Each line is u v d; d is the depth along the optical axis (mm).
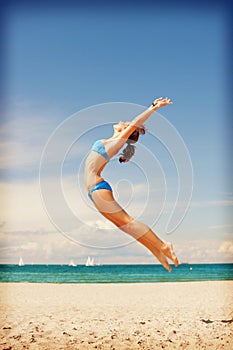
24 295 14367
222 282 16656
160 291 14930
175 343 6988
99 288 16172
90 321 8766
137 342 7055
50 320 8875
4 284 16578
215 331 7617
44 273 21469
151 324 8258
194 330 7707
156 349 6730
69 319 9086
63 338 7273
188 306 11445
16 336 7340
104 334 7539
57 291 15305
